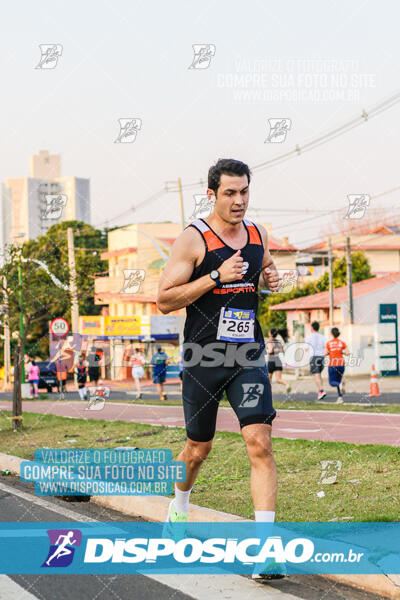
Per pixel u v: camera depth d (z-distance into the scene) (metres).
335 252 68.19
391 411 21.00
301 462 11.58
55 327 36.59
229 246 6.98
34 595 6.50
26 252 22.80
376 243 73.06
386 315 50.84
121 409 27.55
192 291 6.77
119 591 6.54
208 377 6.98
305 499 9.02
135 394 43.28
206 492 10.00
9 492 11.99
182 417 22.62
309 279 69.31
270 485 6.71
